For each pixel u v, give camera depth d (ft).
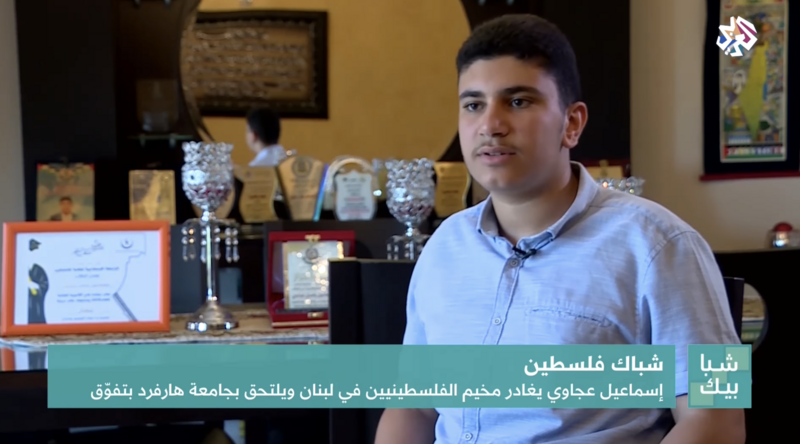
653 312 2.83
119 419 3.85
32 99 6.69
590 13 7.50
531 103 3.02
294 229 5.37
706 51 7.97
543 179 3.08
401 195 5.21
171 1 6.98
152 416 3.86
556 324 2.95
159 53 6.97
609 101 7.54
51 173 6.59
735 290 3.25
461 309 3.22
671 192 8.05
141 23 6.94
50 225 4.61
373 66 7.40
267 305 5.16
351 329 3.64
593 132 7.53
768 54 8.05
